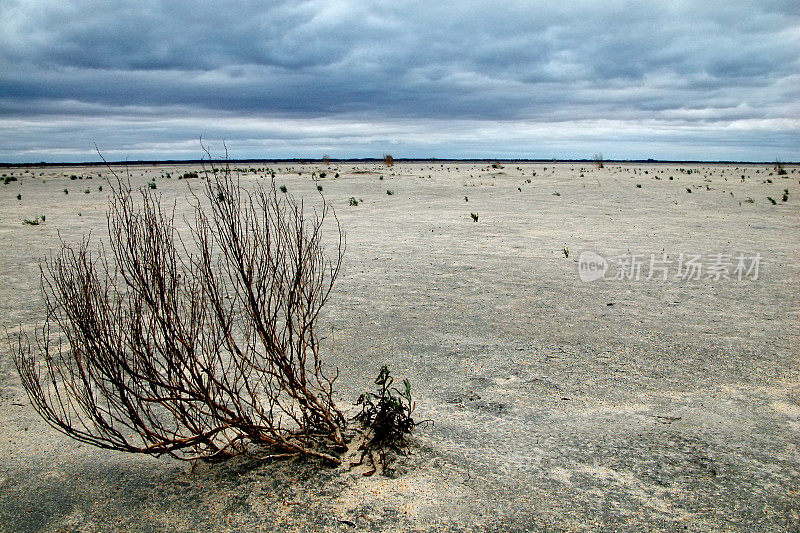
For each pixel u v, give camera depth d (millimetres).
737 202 20359
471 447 3168
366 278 7688
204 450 2994
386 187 28516
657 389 3969
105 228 13664
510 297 6629
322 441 3221
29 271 8367
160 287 2760
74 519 2596
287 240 3121
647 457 3055
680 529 2449
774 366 4383
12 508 2689
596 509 2594
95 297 2801
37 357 4645
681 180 34750
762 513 2557
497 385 4055
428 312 5980
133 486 2855
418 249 10195
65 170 75125
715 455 3074
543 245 10664
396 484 2811
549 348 4840
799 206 18766
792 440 3242
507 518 2533
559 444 3201
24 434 3389
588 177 37625
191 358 2832
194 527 2516
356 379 4160
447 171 47562
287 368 3039
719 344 4910
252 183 28969
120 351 2768
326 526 2494
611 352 4730
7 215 17047
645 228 13320
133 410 2783
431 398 3838
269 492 2768
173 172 54031
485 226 13781
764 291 6922
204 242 2922
